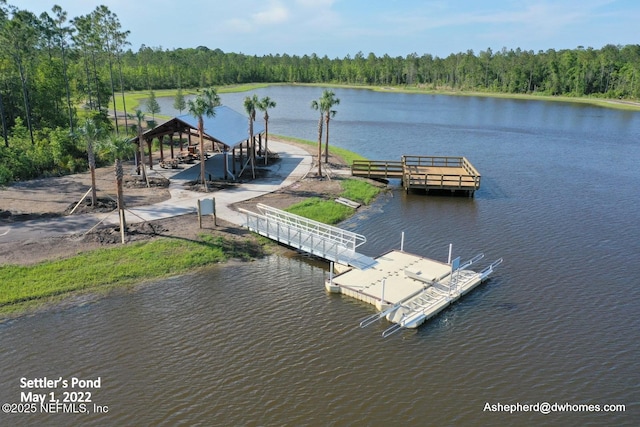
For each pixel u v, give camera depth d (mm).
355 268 28109
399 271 27750
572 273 28703
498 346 21406
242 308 24234
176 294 25469
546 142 75812
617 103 137750
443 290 25641
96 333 21750
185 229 32656
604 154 66438
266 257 30406
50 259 27547
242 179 45969
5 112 61438
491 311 24359
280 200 39969
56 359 19859
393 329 22562
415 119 102562
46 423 16484
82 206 36250
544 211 40469
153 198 39219
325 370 19547
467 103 139625
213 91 41500
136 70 147500
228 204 38406
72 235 30812
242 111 105625
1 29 52094
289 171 49875
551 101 146375
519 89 172000
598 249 32375
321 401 17781
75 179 44938
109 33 71125
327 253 29641
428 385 18797
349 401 17828
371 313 23953
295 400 17812
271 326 22656
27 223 32750
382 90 183500
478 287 26875
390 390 18453
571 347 21391
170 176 46500
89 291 25281
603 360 20531
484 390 18594
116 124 72562
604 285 27219
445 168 51469
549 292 26359
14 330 21781
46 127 60656
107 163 51812
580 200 43781
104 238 30453
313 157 57031
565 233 35344
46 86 63000
